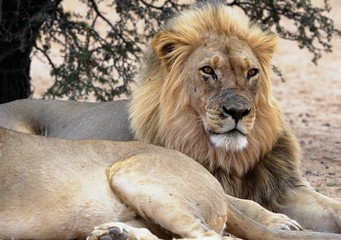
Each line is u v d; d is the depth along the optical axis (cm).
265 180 1177
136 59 1719
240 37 1156
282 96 2795
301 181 1212
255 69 1134
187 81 1133
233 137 1099
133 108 1198
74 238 988
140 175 984
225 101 1090
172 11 1695
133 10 1703
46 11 1695
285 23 3409
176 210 962
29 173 980
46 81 2730
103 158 1019
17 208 965
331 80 3078
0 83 1778
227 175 1152
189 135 1136
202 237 939
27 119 1466
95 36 1711
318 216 1145
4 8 1692
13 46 1733
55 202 974
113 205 988
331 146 1948
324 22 1842
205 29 1155
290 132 1227
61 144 1016
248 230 998
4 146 998
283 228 1056
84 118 1373
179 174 994
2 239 966
